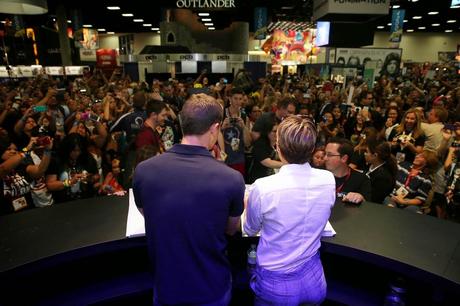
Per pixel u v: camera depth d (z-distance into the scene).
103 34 27.16
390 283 1.49
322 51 21.92
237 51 17.36
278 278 1.20
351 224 1.48
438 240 1.36
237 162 3.13
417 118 3.53
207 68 11.63
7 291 1.35
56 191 2.50
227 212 1.04
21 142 3.56
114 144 3.31
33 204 2.39
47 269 1.44
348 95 6.68
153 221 1.02
